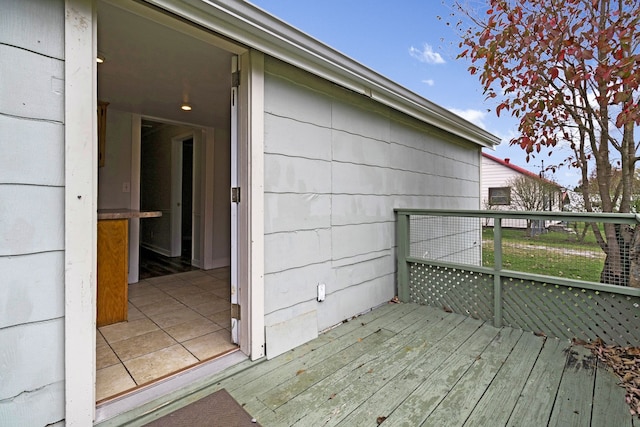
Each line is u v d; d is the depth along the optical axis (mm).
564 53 2689
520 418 1593
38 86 1324
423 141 4176
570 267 2596
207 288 3762
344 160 2910
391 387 1855
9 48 1268
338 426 1530
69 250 1395
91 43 1443
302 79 2484
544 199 10594
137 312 2945
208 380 1861
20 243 1297
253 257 2125
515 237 2834
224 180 4953
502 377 1975
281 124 2316
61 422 1393
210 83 2926
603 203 3420
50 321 1364
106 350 2186
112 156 3934
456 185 5074
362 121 3123
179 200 5805
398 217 3576
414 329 2742
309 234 2561
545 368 2088
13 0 1272
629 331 2352
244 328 2166
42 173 1337
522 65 2986
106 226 2621
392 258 3566
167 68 2576
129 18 1811
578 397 1766
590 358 2227
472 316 3049
